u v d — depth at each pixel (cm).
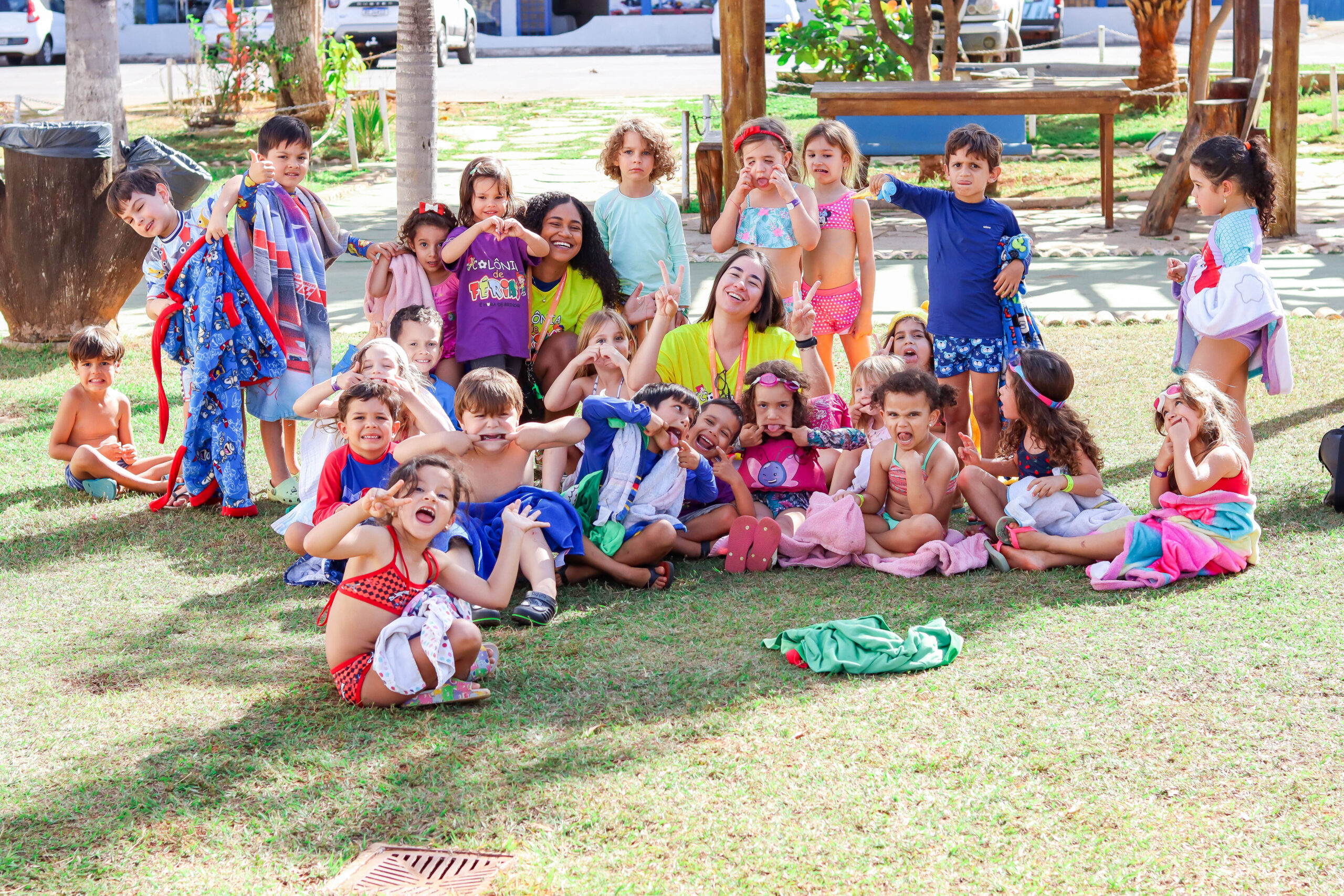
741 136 561
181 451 524
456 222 550
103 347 561
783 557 465
